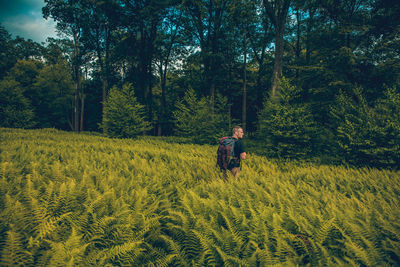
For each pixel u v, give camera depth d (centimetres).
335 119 1116
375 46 1661
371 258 193
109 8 2666
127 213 273
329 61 1753
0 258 177
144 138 1983
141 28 2923
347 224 233
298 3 1995
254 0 2106
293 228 245
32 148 793
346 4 1811
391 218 258
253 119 3859
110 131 1862
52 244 195
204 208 297
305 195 392
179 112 1819
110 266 196
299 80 1922
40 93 4628
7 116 2623
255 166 877
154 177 473
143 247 247
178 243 243
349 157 953
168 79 3922
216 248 200
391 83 1501
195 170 700
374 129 881
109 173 500
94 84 4509
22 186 369
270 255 195
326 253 195
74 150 881
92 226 242
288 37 2808
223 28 2452
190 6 2428
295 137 1045
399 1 1489
